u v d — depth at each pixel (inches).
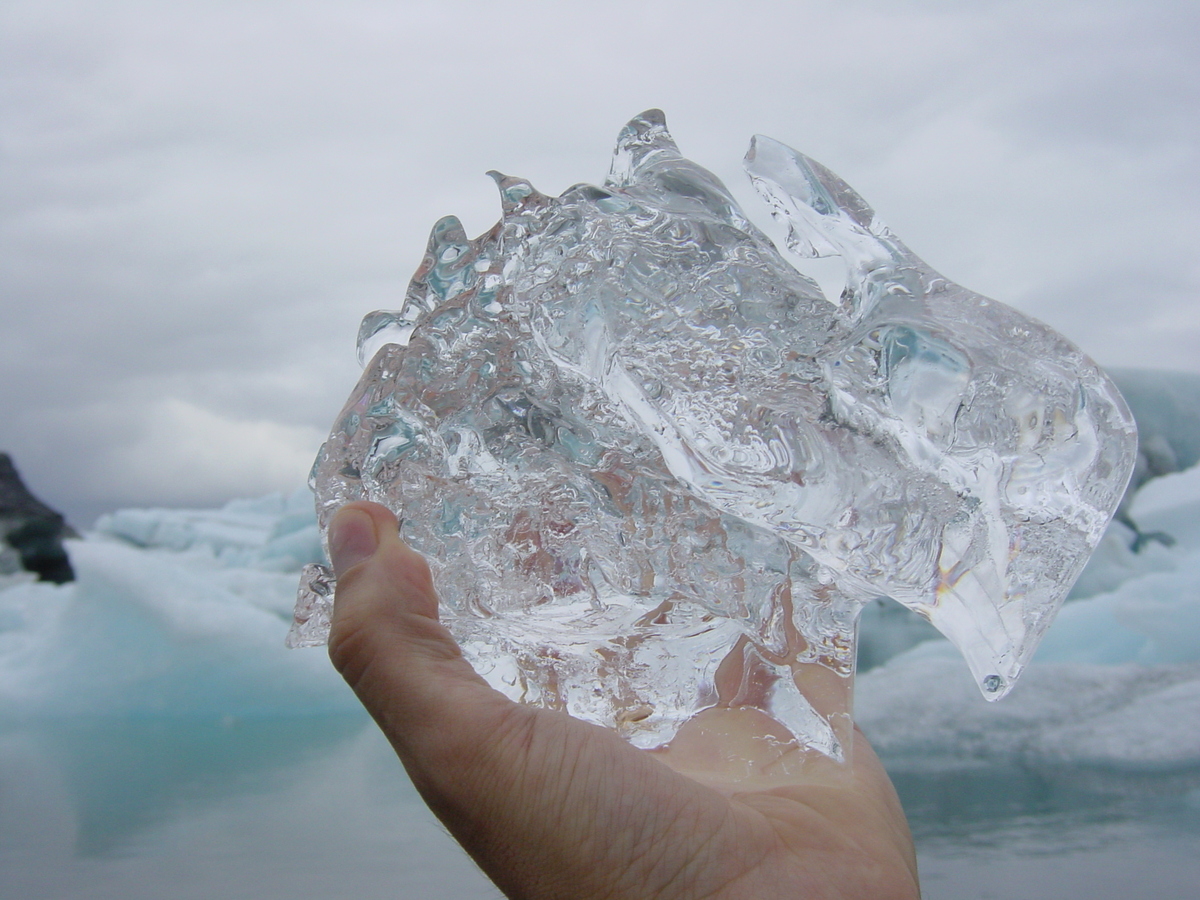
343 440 8.5
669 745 8.7
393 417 8.3
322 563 8.8
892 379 6.7
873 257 7.7
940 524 6.7
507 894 7.4
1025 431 6.7
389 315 9.5
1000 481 6.8
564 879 7.1
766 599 8.4
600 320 7.6
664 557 8.2
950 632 7.1
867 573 6.9
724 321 7.6
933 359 6.7
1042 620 6.9
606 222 8.2
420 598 7.7
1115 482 6.9
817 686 8.8
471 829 7.3
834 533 6.8
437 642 7.6
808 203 8.1
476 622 8.4
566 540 8.1
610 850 7.0
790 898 6.9
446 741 7.2
